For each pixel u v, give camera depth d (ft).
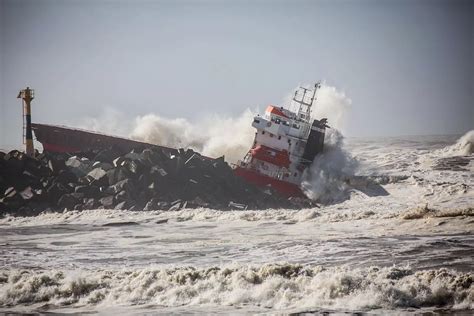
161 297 341.82
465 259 403.95
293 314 301.84
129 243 537.24
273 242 504.02
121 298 344.90
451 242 459.32
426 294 322.14
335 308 312.09
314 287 335.88
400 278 345.72
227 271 365.20
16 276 385.29
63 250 512.22
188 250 492.13
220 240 529.45
